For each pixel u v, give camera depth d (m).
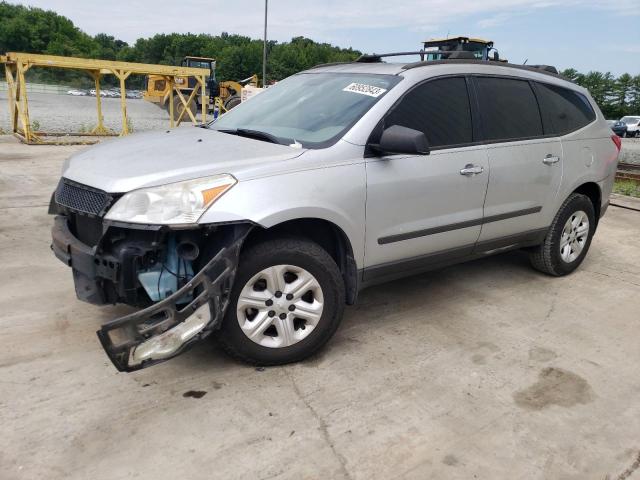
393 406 2.95
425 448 2.63
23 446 2.50
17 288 4.18
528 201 4.40
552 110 4.66
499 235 4.30
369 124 3.44
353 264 3.42
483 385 3.20
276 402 2.92
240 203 2.86
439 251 3.92
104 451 2.50
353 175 3.29
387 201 3.46
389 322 3.96
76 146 13.16
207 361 3.29
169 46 113.50
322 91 3.94
